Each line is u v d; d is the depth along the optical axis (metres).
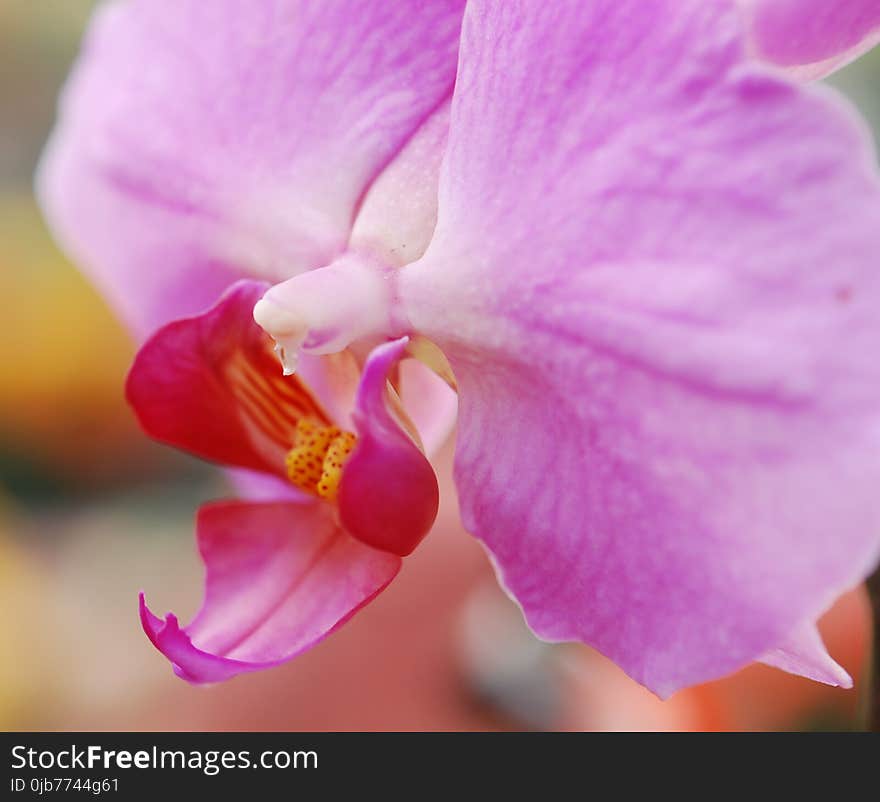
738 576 0.21
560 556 0.22
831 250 0.21
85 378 0.61
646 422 0.22
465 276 0.23
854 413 0.21
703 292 0.21
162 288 0.26
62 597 0.56
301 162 0.24
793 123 0.21
